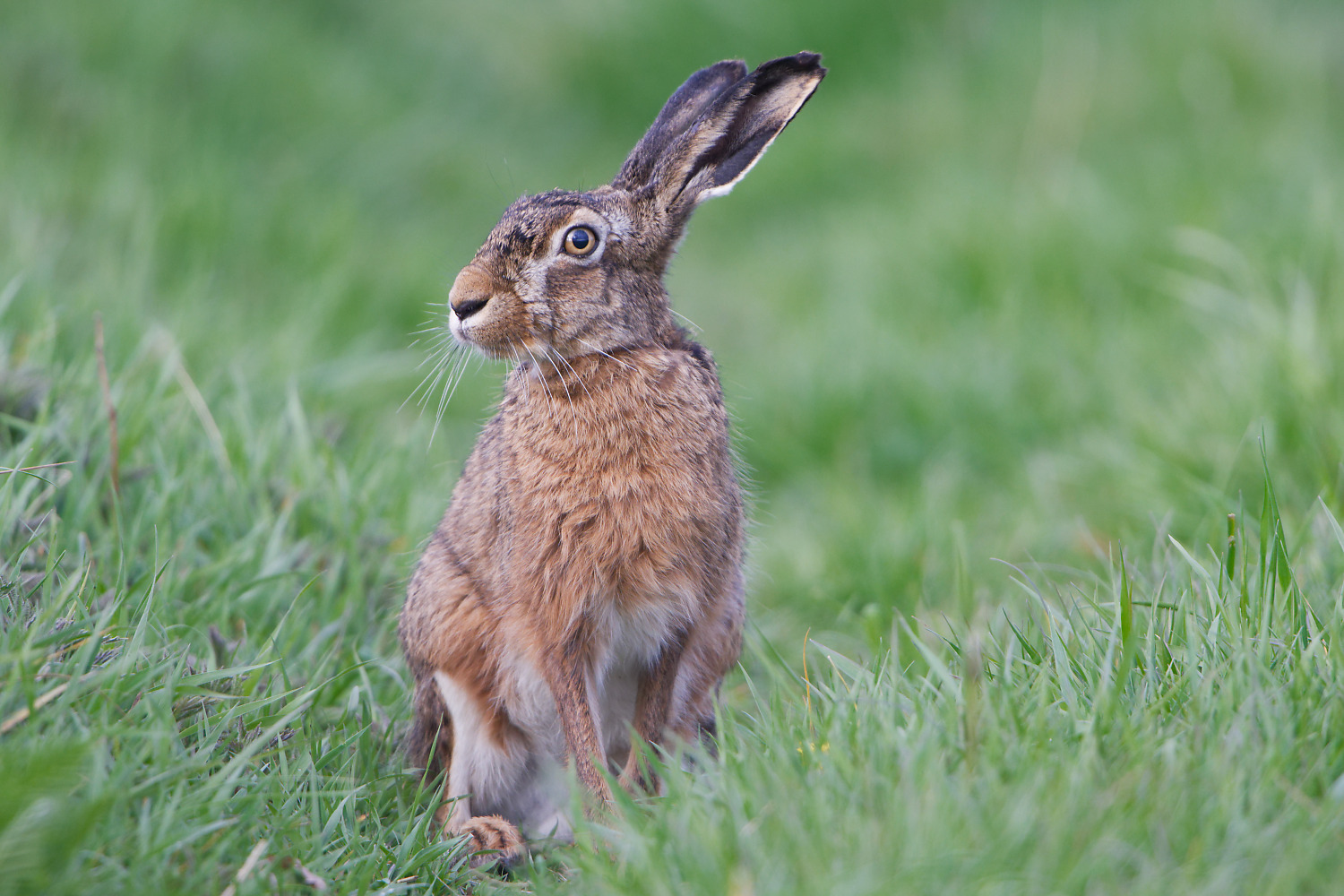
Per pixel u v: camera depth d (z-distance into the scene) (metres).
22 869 5.05
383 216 20.08
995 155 21.22
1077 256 16.45
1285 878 4.91
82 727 6.00
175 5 21.11
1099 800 5.37
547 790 8.49
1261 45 21.02
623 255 7.91
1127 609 6.81
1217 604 6.86
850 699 6.62
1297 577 7.63
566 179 23.33
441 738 8.17
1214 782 5.48
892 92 24.09
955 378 14.73
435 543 8.55
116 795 5.50
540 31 26.94
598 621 7.79
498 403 8.67
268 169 19.27
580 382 7.65
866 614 9.92
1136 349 14.30
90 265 13.95
